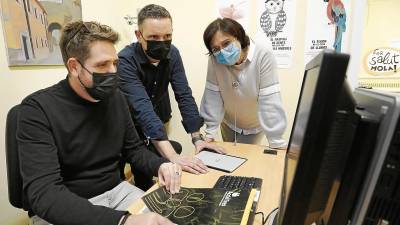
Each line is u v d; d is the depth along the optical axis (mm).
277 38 2432
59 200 916
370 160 516
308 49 2381
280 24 2398
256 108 1864
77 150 1208
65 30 1147
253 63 1667
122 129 1361
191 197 995
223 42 1514
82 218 861
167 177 1144
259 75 1687
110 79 1162
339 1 2232
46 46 1910
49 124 1120
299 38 2385
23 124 1071
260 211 933
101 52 1118
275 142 1631
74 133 1188
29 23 1763
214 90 1852
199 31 2596
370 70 2225
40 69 1889
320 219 660
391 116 480
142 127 1603
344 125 507
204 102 1878
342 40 2283
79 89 1187
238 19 2482
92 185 1265
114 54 1169
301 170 496
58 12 1991
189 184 1138
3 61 1624
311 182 500
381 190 514
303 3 2320
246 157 1446
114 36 1163
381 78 2199
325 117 459
